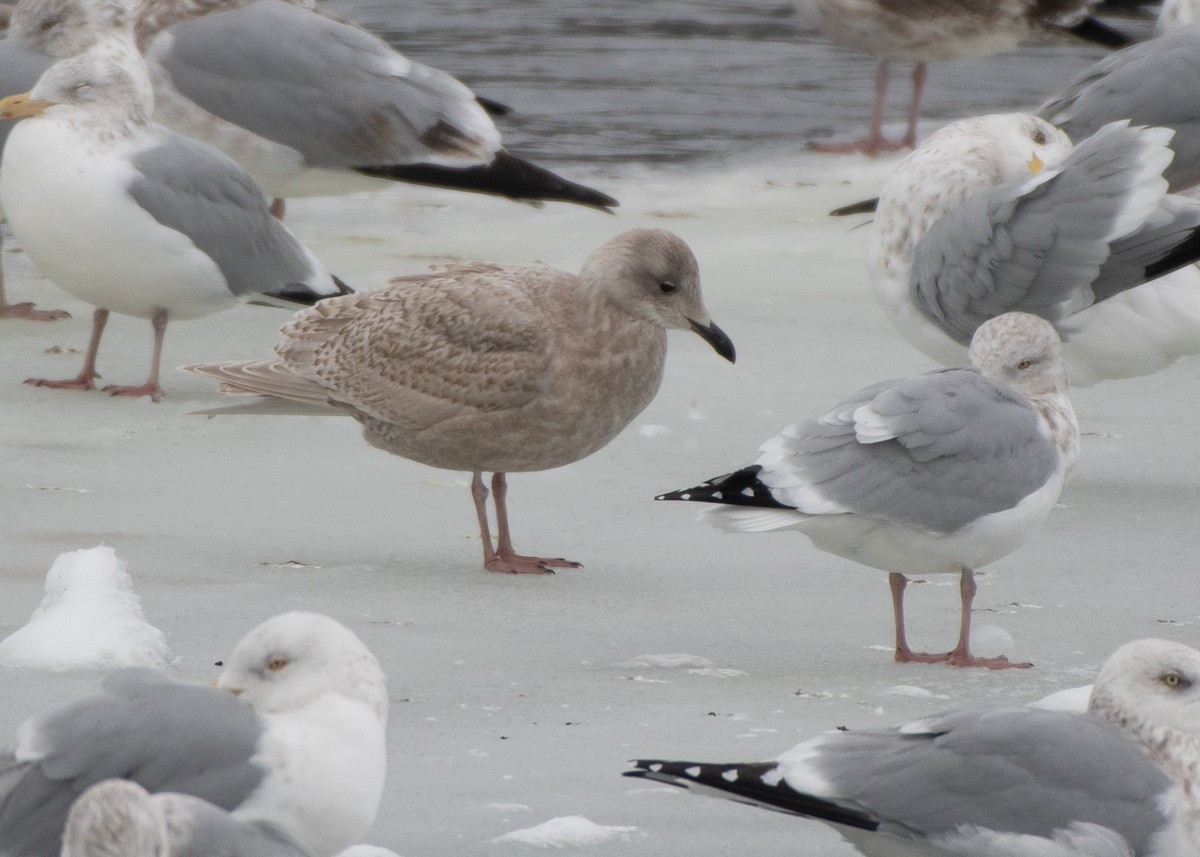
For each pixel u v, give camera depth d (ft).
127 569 38.11
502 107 69.51
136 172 50.78
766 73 96.84
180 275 51.34
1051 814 24.43
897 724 30.35
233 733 23.04
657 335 40.50
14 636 32.89
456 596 37.63
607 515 43.47
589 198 62.75
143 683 23.40
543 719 30.99
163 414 50.14
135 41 62.34
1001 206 46.29
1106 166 45.85
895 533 33.83
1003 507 33.99
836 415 34.35
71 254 50.93
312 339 41.96
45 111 51.06
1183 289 46.68
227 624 35.06
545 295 40.32
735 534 42.45
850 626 36.70
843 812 24.26
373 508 43.47
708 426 49.70
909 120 84.17
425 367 40.24
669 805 27.66
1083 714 25.79
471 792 27.84
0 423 48.57
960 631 35.01
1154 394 53.78
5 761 22.68
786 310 60.49
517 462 40.37
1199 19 64.75
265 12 63.16
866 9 80.84
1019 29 82.07
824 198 75.46
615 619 36.60
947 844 24.39
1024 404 34.83
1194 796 25.17
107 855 17.69
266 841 20.45
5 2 84.79
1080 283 45.75
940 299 47.57
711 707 31.81
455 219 71.77
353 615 36.06
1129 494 45.50
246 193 52.65
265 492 44.16
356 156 62.49
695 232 69.77
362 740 23.58
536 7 111.75
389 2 110.63
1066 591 38.81
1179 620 36.94
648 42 103.24
